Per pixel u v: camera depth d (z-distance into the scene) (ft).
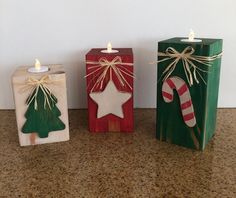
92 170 1.88
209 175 1.81
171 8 2.58
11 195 1.65
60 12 2.59
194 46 1.93
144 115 2.74
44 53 2.69
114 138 2.34
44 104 2.17
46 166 1.94
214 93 2.16
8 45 2.67
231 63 2.69
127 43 2.67
